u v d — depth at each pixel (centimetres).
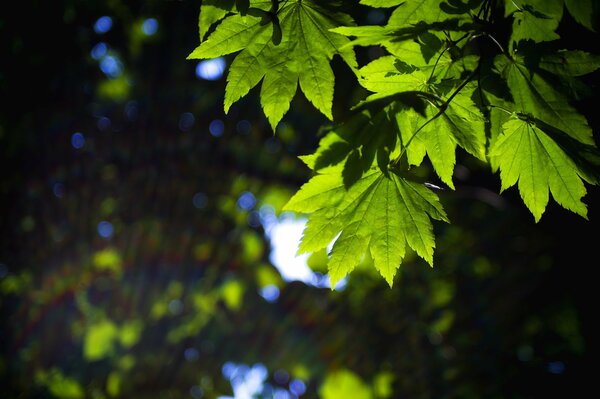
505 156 179
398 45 162
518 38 172
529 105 171
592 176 168
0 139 769
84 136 822
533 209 185
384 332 812
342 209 173
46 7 684
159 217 911
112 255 915
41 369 860
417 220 173
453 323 795
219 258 938
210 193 900
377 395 772
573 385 618
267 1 164
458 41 164
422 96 156
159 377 880
